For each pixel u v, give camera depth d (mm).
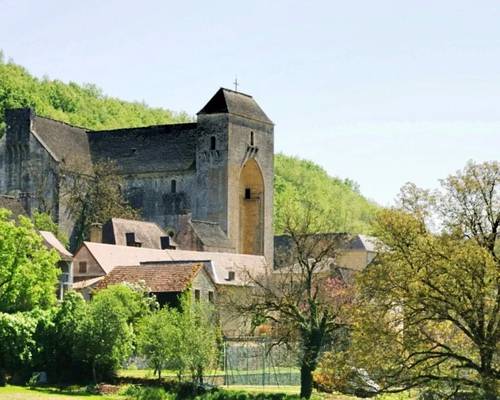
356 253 168375
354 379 60875
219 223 172250
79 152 181125
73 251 168500
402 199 61719
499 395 55656
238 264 137625
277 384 94562
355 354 59156
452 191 60531
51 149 173125
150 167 179375
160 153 181500
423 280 57625
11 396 77562
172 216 176750
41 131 175250
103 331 88000
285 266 143000
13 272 93750
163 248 154750
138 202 179500
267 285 103812
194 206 175000
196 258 138125
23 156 173000
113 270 112188
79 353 88000
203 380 90562
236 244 173750
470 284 56875
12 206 134125
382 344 58469
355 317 60250
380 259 59844
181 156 179250
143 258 131625
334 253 95562
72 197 171000
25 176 172750
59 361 89375
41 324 89500
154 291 106000
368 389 69000
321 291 93125
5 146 174375
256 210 180000
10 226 94312
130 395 82875
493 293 56969
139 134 186125
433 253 58000
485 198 59812
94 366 88312
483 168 60000
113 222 149875
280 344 90688
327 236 101250
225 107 174000
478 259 55969
